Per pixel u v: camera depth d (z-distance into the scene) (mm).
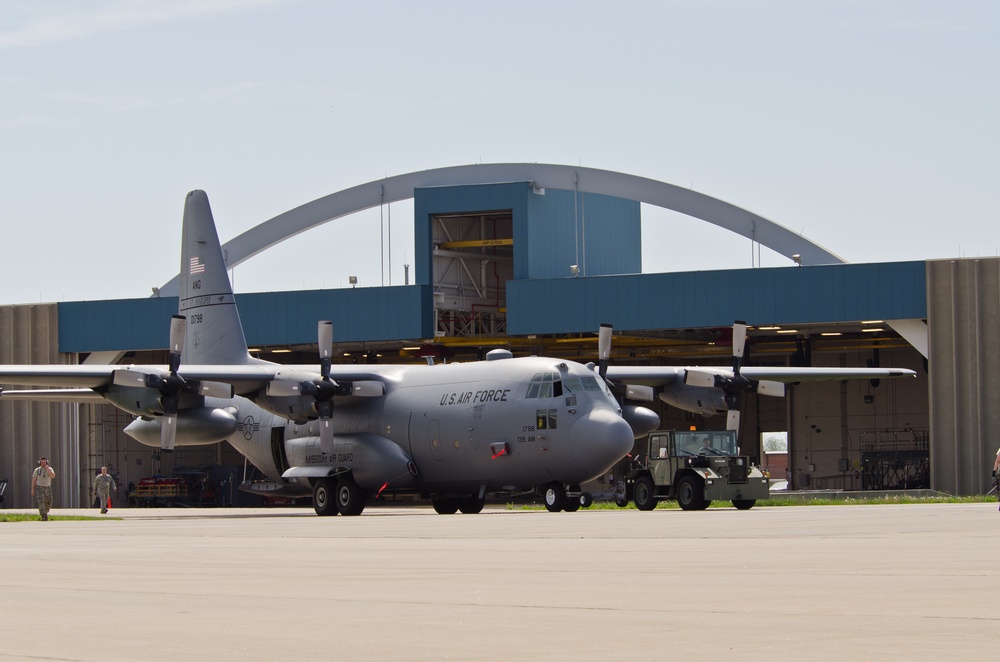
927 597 12328
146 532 33156
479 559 19016
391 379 56469
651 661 8141
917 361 97500
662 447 50656
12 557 21172
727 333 90312
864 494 70750
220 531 33094
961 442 74500
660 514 43375
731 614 10938
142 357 102438
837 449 99062
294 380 53000
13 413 94312
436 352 95188
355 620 10789
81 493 95625
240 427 62750
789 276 78625
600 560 18406
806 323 78062
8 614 11609
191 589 14133
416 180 93750
